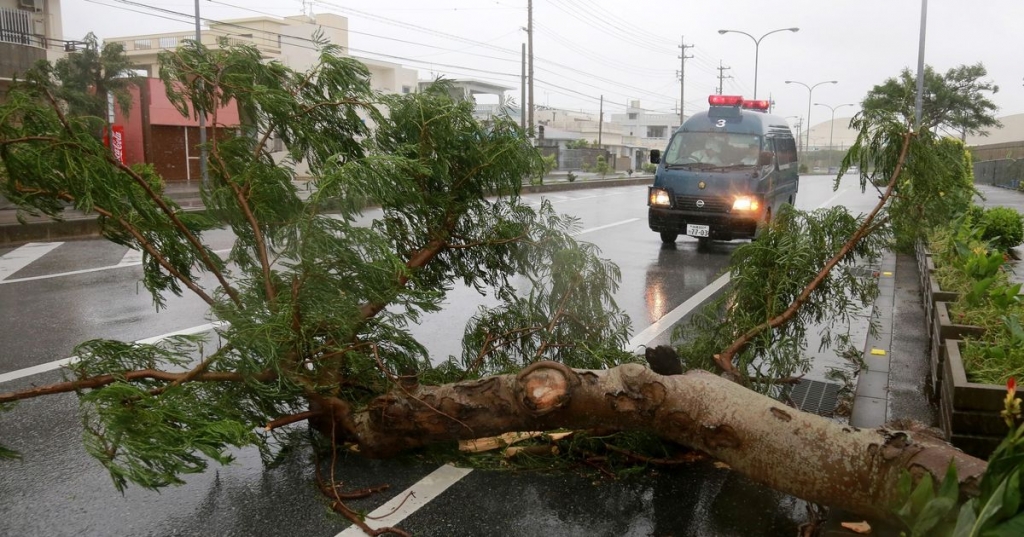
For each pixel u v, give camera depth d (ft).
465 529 11.36
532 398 11.84
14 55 69.46
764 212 42.83
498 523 11.55
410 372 12.92
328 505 12.07
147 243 13.51
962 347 14.99
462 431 12.46
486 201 16.19
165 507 12.04
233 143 14.06
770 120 48.83
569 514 11.85
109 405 10.32
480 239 15.99
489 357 15.98
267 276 12.89
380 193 12.62
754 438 10.73
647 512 11.93
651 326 25.03
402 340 14.10
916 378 18.26
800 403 16.89
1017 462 7.22
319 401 12.92
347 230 12.17
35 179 11.73
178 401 11.12
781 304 16.03
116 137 50.47
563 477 13.12
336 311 12.35
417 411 12.46
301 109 14.21
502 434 13.19
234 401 12.34
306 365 12.76
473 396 12.28
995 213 33.30
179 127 108.47
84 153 11.86
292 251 12.24
